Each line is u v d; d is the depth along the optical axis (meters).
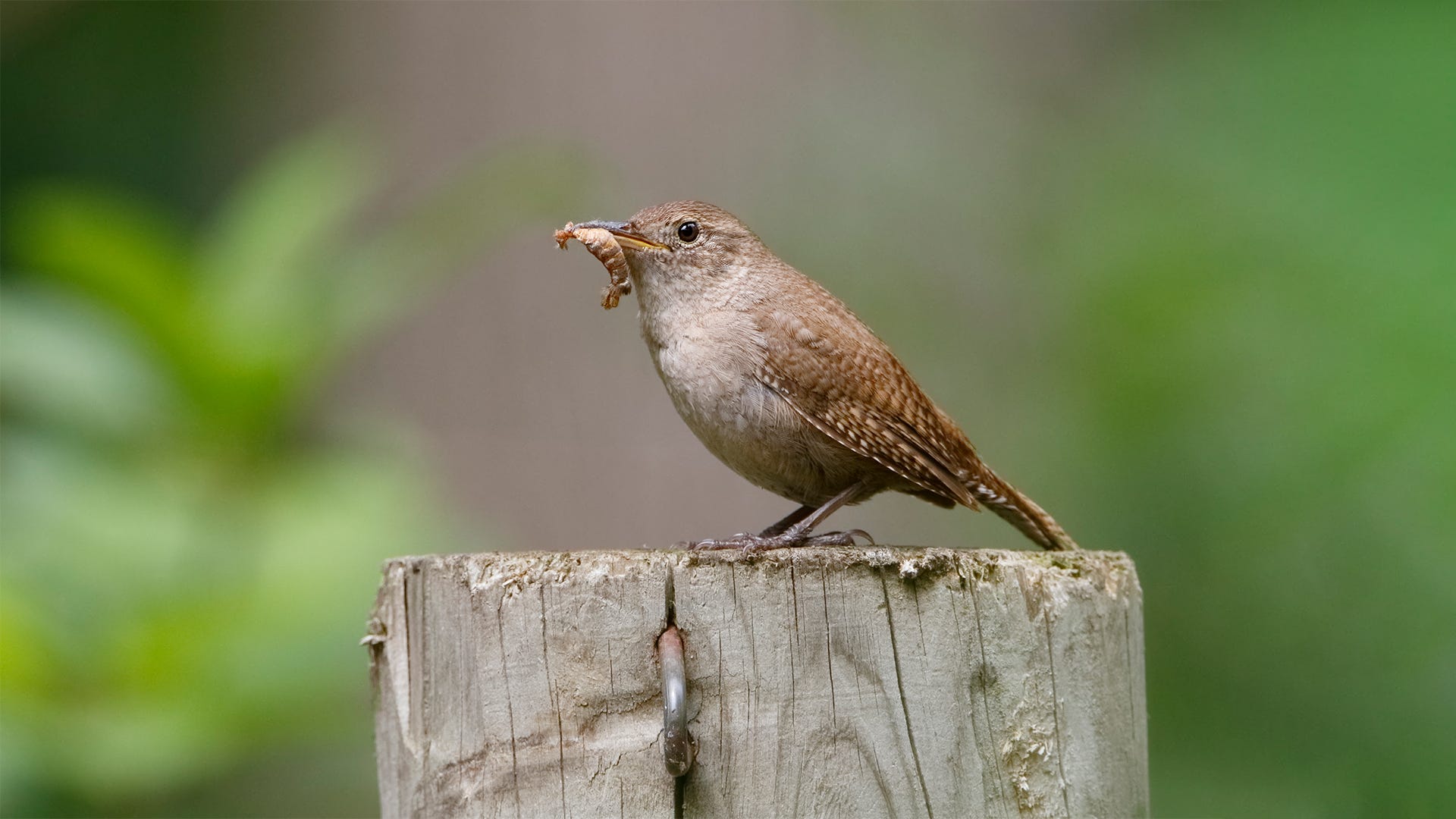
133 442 8.59
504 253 12.41
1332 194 12.95
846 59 13.66
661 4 12.94
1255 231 13.04
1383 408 11.45
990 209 14.23
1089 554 5.93
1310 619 11.50
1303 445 11.74
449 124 12.79
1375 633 11.27
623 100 12.76
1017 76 15.27
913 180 13.84
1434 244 12.15
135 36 14.74
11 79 14.91
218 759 7.66
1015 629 5.43
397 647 5.67
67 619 7.80
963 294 13.98
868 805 5.17
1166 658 11.84
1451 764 10.73
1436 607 11.13
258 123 13.95
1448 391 11.34
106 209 8.52
